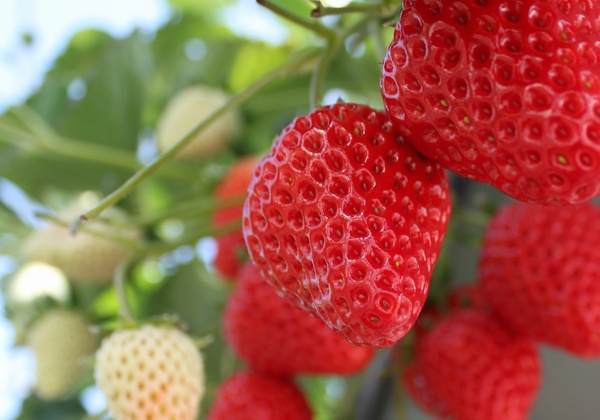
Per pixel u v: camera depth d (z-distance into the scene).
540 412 0.38
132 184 0.27
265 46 0.42
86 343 0.41
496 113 0.23
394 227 0.24
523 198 0.23
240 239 0.36
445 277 0.34
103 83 0.42
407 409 0.40
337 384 0.42
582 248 0.31
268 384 0.34
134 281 0.41
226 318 0.34
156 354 0.30
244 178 0.38
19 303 0.41
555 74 0.23
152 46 0.43
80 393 0.45
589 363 0.37
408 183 0.25
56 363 0.40
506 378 0.32
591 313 0.30
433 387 0.33
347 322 0.24
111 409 0.31
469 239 0.34
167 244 0.33
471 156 0.24
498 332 0.33
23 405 0.45
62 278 0.41
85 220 0.26
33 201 0.43
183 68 0.43
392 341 0.24
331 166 0.25
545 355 0.38
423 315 0.34
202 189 0.40
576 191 0.23
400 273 0.24
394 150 0.25
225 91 0.43
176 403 0.30
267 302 0.33
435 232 0.25
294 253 0.25
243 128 0.41
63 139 0.42
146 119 0.43
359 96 0.41
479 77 0.23
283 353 0.33
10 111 0.41
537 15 0.23
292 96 0.41
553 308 0.31
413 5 0.24
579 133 0.23
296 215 0.25
